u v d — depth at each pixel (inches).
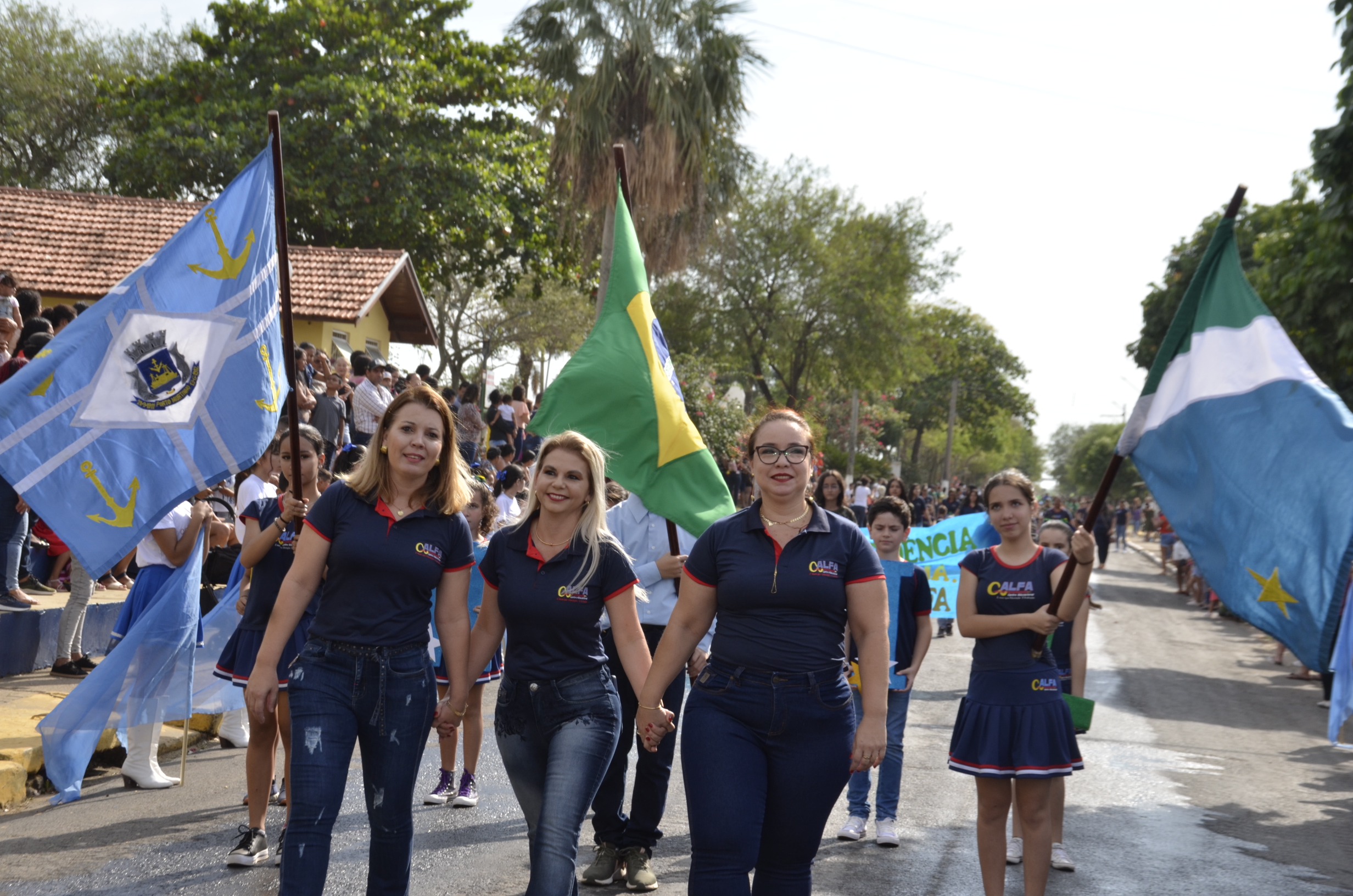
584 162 759.1
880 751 131.5
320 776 134.0
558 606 147.3
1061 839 211.6
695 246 810.8
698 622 140.0
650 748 143.4
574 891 137.8
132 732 239.5
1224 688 488.1
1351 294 539.2
